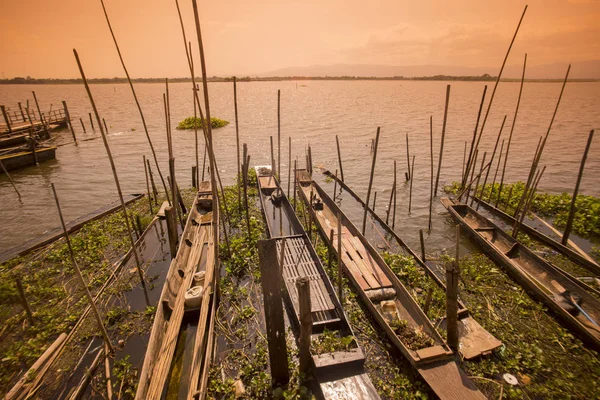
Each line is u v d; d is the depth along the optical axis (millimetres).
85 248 12977
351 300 9969
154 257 12633
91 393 7371
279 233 14227
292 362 7867
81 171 24719
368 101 85500
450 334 7730
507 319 9344
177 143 34000
